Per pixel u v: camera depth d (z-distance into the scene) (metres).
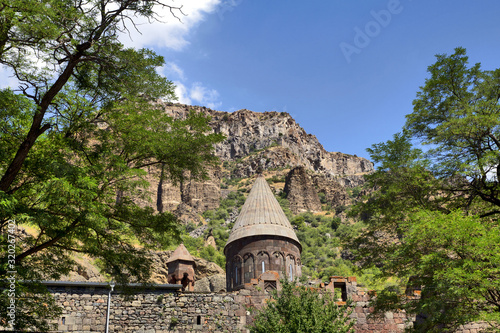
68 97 17.89
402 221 22.27
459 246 17.23
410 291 25.23
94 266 40.81
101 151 17.31
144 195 19.00
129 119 17.73
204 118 19.28
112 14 17.38
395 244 22.34
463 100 23.62
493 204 23.39
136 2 17.20
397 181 23.09
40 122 16.09
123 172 16.70
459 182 23.53
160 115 19.16
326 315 19.97
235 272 36.72
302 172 188.75
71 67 16.78
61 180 14.55
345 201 184.12
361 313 25.41
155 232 18.88
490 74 23.81
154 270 20.52
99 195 16.86
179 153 18.41
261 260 36.06
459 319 16.89
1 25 15.02
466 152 23.36
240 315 24.94
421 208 20.88
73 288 23.72
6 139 16.14
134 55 18.27
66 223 16.88
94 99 18.55
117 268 17.77
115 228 18.05
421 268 18.25
